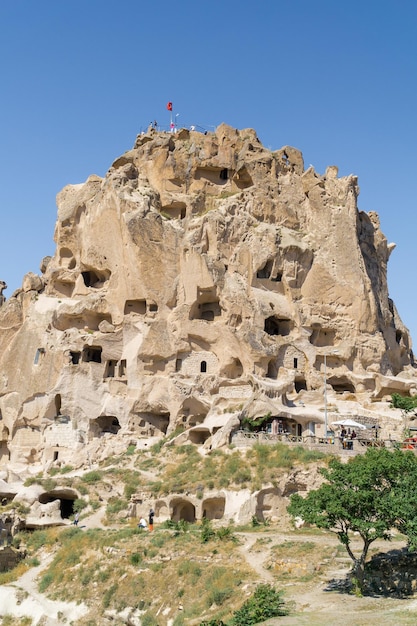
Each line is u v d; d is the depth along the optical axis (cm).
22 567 5116
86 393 7538
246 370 7331
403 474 3653
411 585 3547
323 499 3612
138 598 4247
